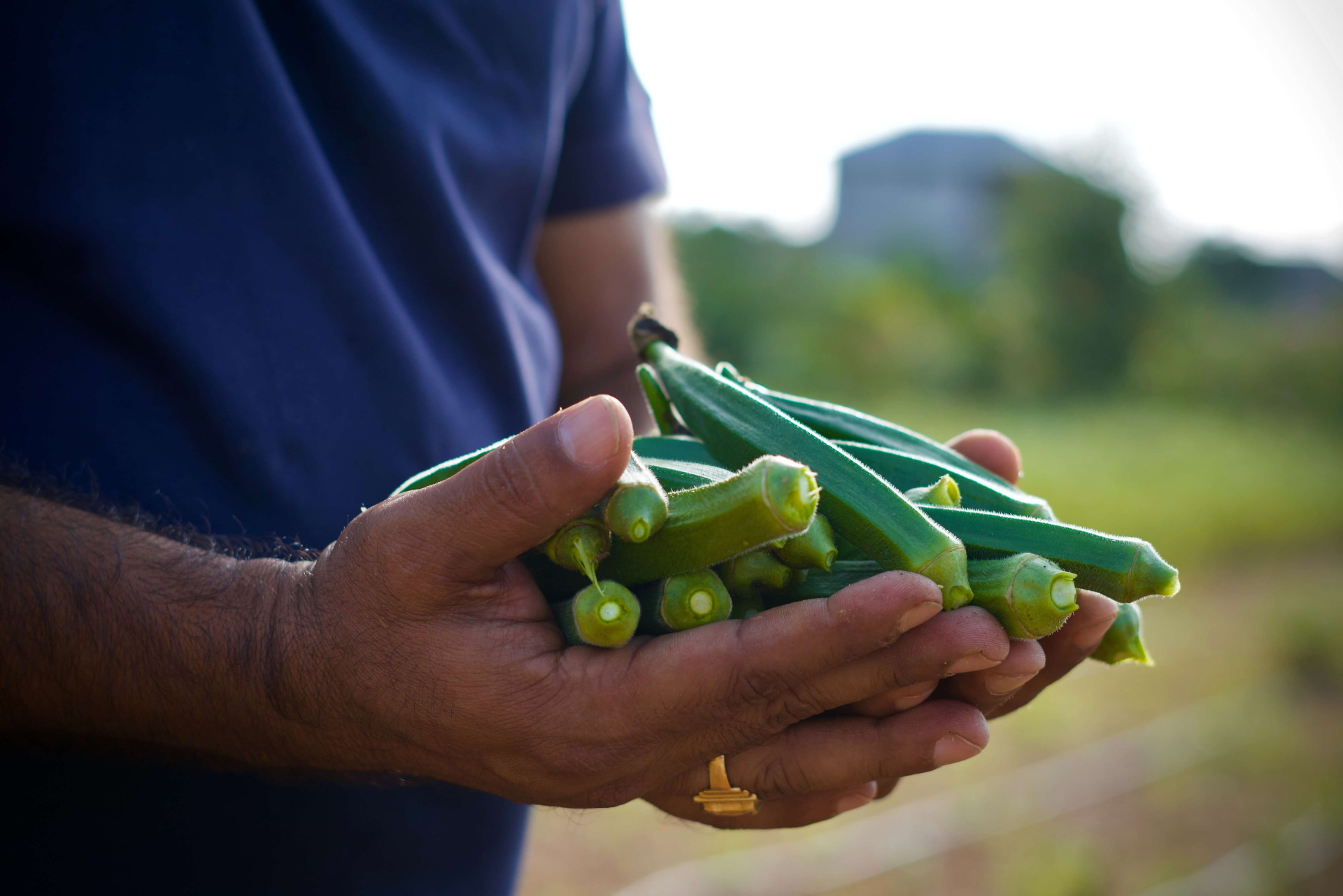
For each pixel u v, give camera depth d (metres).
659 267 2.37
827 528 1.05
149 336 1.21
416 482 1.17
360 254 1.41
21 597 0.98
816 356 31.66
